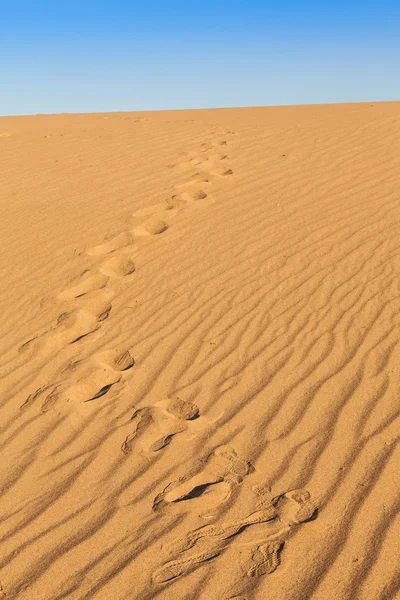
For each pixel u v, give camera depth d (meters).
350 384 3.30
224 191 6.20
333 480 2.64
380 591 2.08
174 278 4.77
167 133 9.12
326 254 4.78
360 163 6.56
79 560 2.38
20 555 2.44
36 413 3.45
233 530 2.44
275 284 4.48
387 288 4.22
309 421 3.06
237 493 2.64
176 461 2.92
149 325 4.22
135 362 3.82
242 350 3.78
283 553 2.29
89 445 3.12
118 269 5.02
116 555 2.39
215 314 4.23
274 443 2.94
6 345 4.22
